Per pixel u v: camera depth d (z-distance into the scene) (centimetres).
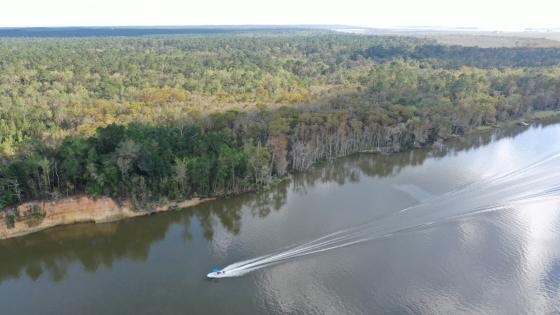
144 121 13012
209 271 7712
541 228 8956
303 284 7312
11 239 8625
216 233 9081
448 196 10488
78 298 7088
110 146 9975
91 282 7519
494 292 7100
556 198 10206
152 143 9988
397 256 8056
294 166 12175
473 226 9069
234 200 10444
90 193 9369
